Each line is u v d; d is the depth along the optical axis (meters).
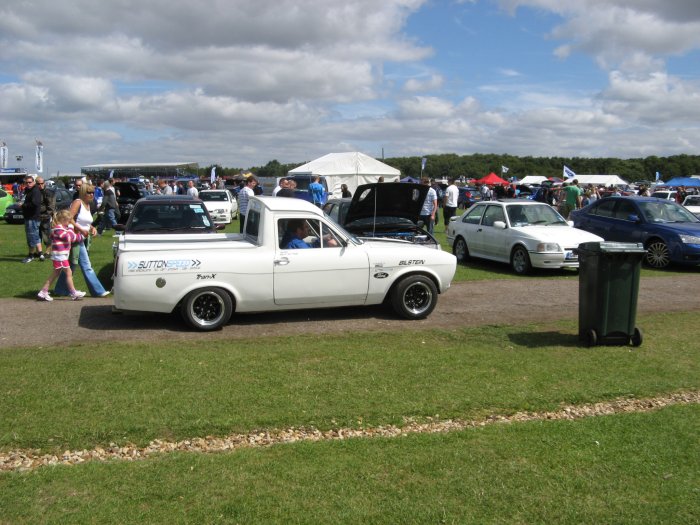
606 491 3.72
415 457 4.09
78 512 3.36
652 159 127.19
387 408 4.90
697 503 3.60
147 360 6.07
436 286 8.51
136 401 4.92
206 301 7.58
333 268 8.01
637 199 14.94
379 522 3.34
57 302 9.12
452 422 4.74
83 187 9.52
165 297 7.39
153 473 3.80
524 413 4.95
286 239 7.95
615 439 4.44
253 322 8.08
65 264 9.20
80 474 3.77
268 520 3.33
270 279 7.76
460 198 39.94
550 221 13.63
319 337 7.25
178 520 3.31
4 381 5.36
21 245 16.59
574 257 12.30
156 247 7.61
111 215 19.11
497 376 5.75
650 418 4.83
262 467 3.91
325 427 4.55
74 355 6.25
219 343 6.90
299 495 3.58
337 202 12.51
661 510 3.53
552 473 3.92
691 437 4.49
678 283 11.73
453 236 15.24
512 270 13.48
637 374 5.91
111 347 6.61
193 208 10.95
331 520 3.34
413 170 108.56
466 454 4.14
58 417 4.57
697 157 126.50
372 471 3.89
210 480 3.73
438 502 3.54
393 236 10.70
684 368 6.12
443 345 6.93
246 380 5.50
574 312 8.94
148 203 10.86
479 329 7.78
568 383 5.60
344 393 5.21
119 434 4.33
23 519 3.29
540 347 6.90
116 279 7.33
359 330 7.70
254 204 8.54
